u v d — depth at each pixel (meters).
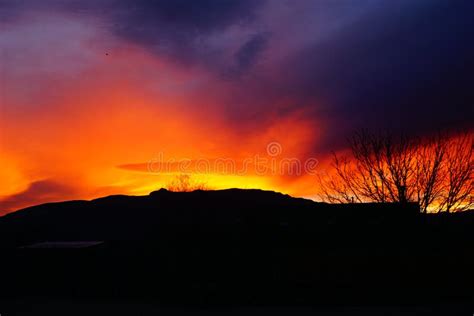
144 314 16.16
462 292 18.47
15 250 21.23
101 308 17.31
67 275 20.81
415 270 19.00
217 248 20.61
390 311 16.06
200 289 18.59
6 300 19.19
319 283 19.27
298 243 20.48
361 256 19.31
